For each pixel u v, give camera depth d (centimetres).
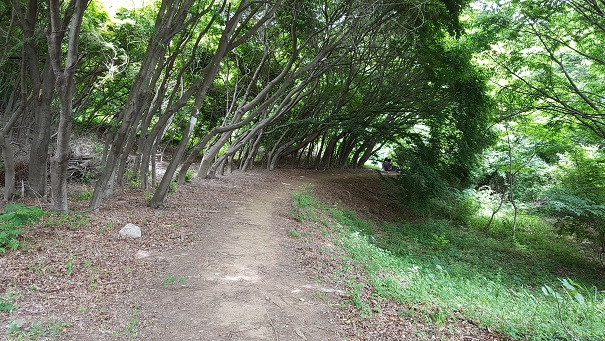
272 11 1051
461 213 1950
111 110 1653
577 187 1470
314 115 2055
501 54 1381
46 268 557
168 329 451
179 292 548
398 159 1858
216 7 1268
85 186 1162
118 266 605
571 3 1131
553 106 1292
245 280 616
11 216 620
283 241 852
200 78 1032
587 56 1152
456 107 1747
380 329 495
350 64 1642
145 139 1268
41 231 707
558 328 523
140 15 1247
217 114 2055
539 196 1955
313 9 1213
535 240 1647
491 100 1678
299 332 473
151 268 616
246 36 1038
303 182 1872
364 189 2153
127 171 1308
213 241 791
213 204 1147
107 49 1064
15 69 1145
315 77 1456
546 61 1334
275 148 2164
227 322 481
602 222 1337
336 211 1380
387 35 1531
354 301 568
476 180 2408
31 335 398
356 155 3084
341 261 780
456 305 595
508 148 1934
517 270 1214
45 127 954
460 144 1762
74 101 1323
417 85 1895
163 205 1015
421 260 1139
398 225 1587
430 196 1709
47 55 912
